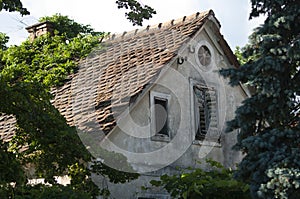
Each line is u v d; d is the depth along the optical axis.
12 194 8.63
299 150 8.96
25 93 9.57
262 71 9.66
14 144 10.48
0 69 16.78
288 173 8.66
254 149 9.27
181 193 11.24
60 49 16.97
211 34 15.52
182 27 15.54
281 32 9.84
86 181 10.35
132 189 12.82
